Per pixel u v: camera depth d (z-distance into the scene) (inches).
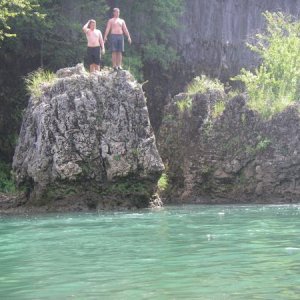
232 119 703.1
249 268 238.7
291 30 859.4
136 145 574.2
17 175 576.4
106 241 322.7
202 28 988.6
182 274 229.1
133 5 917.8
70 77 575.8
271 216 456.4
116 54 601.9
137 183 576.4
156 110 932.6
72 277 227.9
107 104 574.2
